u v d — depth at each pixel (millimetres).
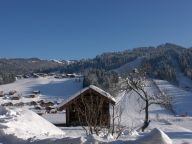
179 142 9531
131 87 37562
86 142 8859
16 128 12453
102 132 12688
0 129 11758
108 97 34000
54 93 192500
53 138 9719
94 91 35375
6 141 10992
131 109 65188
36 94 182000
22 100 149750
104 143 8750
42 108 100938
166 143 8141
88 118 12836
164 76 158000
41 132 13234
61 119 47938
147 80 38562
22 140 10602
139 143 8242
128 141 8539
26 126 13148
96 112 12891
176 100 122250
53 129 14594
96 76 103938
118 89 38031
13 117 13867
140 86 37531
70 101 39125
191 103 119125
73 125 38812
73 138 9031
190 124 48375
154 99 37625
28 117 14297
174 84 158000
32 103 122938
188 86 183250
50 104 122750
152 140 8195
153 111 92000
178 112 105562
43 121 14953
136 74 37906
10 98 150500
